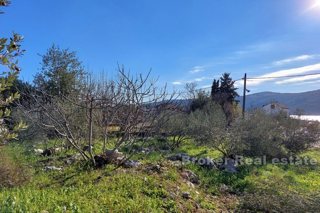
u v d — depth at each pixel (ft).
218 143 42.29
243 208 23.24
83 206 16.89
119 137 32.65
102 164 27.89
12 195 16.97
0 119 9.23
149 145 45.21
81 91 32.01
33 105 35.35
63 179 23.56
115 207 17.83
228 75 126.41
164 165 29.91
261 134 43.75
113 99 28.45
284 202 22.20
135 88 28.94
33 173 24.81
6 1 8.39
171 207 20.07
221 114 54.75
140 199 19.83
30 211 14.55
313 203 21.44
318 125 55.93
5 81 8.37
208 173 32.24
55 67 61.52
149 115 30.63
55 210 15.30
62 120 30.07
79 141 33.55
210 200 24.52
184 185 25.71
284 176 34.45
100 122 30.83
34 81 54.44
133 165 28.53
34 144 39.73
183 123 50.24
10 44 8.16
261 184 27.76
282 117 57.11
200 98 90.12
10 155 28.17
